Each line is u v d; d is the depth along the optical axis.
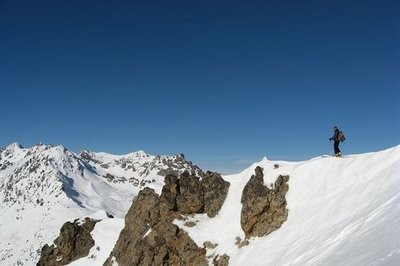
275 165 61.03
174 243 64.31
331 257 32.06
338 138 53.69
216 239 61.34
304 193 53.19
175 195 69.25
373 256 25.80
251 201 57.88
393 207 33.41
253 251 52.72
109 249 86.50
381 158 46.81
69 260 92.62
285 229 51.34
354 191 45.38
